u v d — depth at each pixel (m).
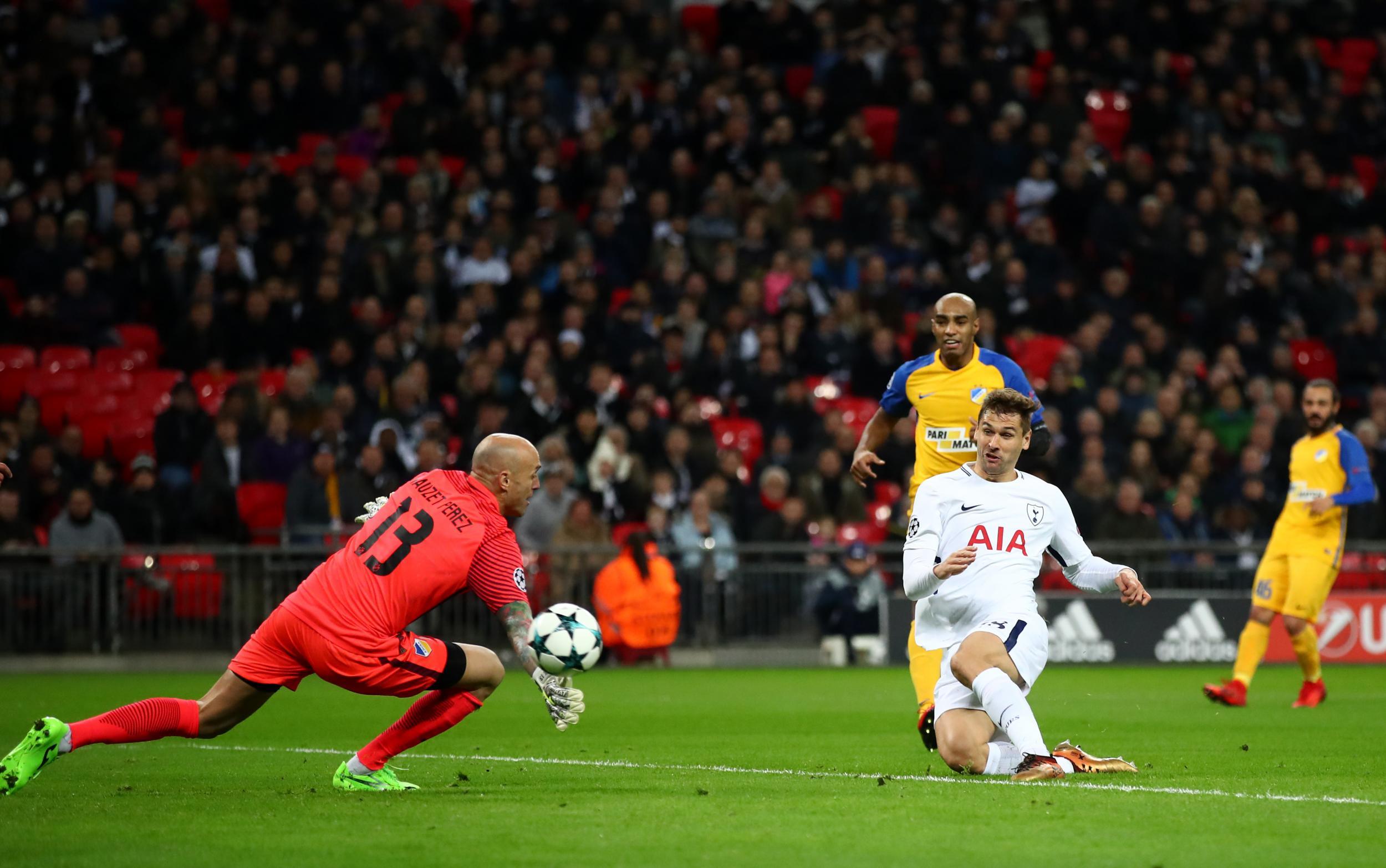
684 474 71.19
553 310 79.94
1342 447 44.00
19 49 86.62
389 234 79.12
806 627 67.62
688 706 44.72
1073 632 66.50
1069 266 87.00
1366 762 28.38
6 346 73.94
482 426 69.50
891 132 95.88
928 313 81.44
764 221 86.38
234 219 81.00
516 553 22.67
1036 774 23.69
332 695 50.06
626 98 89.56
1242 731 35.84
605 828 19.14
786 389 75.25
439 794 22.89
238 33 90.88
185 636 63.00
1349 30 111.31
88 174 80.12
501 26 95.19
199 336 74.06
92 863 16.86
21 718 39.44
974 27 101.81
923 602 27.97
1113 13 104.69
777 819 19.83
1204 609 67.69
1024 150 92.88
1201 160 97.62
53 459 66.25
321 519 64.56
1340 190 100.12
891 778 24.75
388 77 90.88
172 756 29.61
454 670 22.58
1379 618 67.88
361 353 74.38
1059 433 75.12
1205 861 16.75
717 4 105.75
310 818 20.22
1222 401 79.69
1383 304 91.50
